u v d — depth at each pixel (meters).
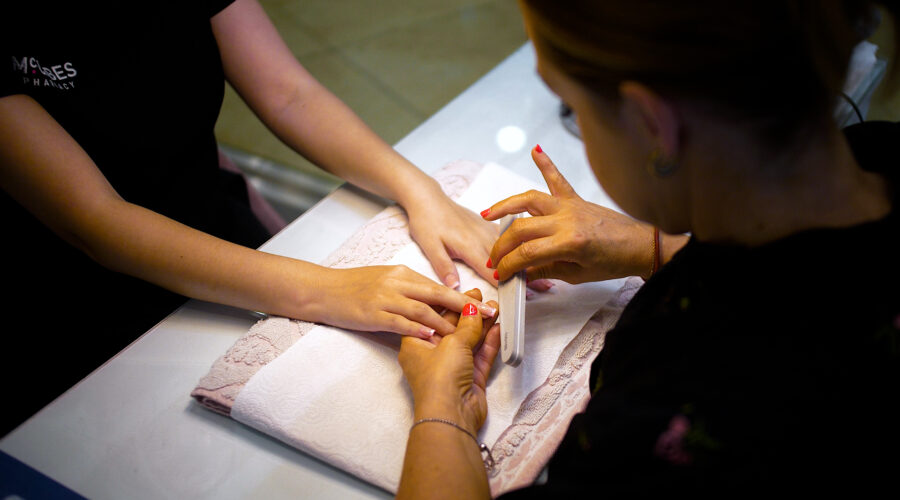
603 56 0.34
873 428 0.33
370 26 2.16
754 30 0.30
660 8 0.30
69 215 0.71
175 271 0.72
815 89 0.32
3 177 0.69
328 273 0.71
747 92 0.32
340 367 0.64
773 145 0.34
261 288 0.71
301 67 0.93
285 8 2.24
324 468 0.60
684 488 0.34
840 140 0.35
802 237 0.36
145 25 0.79
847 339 0.33
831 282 0.35
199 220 0.94
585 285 0.73
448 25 2.16
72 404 0.65
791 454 0.32
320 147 0.89
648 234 0.67
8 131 0.68
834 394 0.32
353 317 0.67
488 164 0.88
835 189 0.36
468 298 0.66
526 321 0.69
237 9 0.89
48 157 0.69
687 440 0.34
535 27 0.36
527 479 0.57
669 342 0.39
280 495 0.58
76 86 0.76
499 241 0.68
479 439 0.59
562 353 0.66
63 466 0.60
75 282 0.90
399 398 0.62
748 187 0.36
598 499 0.37
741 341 0.35
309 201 1.32
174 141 0.87
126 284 0.91
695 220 0.40
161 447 0.62
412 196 0.80
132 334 0.89
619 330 0.46
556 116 1.01
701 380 0.35
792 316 0.35
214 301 0.74
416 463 0.50
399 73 1.99
